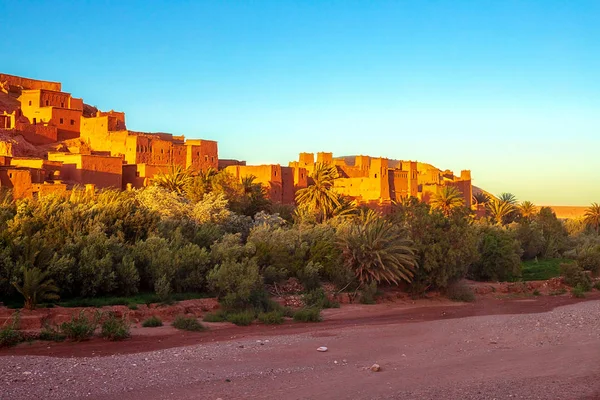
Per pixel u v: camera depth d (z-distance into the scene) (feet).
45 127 237.86
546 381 49.11
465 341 69.87
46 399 40.29
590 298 139.44
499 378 49.98
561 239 245.65
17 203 101.40
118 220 105.09
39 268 77.82
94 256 85.66
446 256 124.36
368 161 325.42
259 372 50.80
